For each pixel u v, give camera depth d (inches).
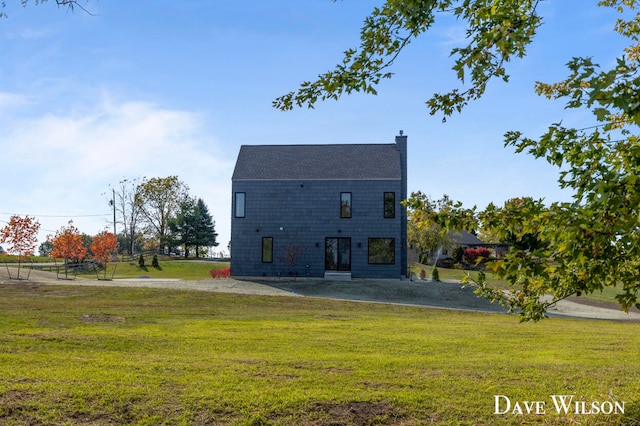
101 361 343.9
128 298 823.7
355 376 313.7
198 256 2598.4
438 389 288.5
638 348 458.0
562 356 408.2
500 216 174.1
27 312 588.1
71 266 1733.5
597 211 156.4
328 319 657.6
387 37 201.9
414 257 2193.7
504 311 915.4
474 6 182.5
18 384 274.5
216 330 520.1
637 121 131.9
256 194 1274.6
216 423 237.1
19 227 1172.5
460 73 162.6
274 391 277.0
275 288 1087.6
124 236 2842.0
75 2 276.2
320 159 1327.5
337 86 209.2
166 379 295.7
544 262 167.0
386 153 1343.5
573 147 200.4
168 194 2539.4
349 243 1254.9
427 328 578.2
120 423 235.3
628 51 271.7
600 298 1112.8
